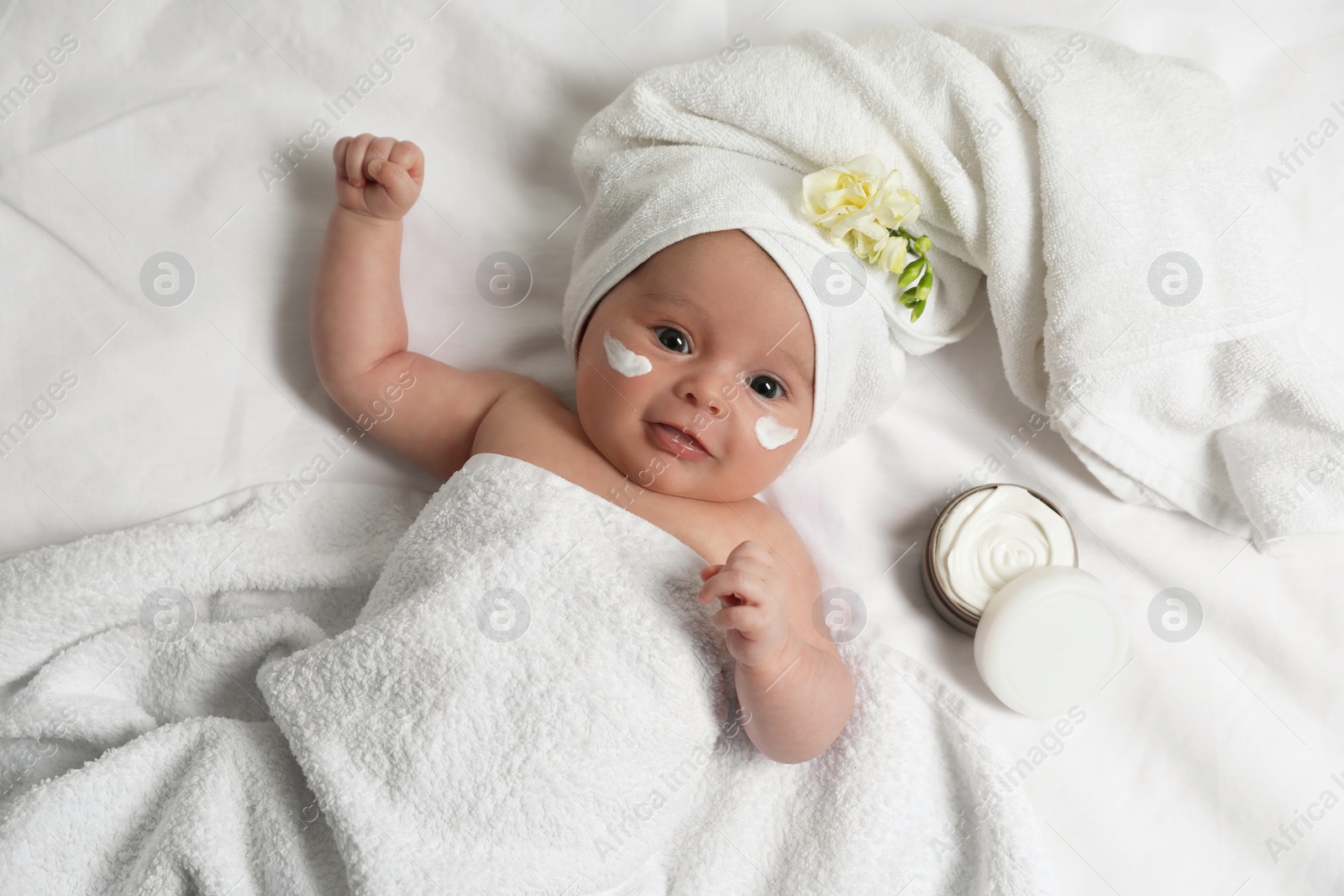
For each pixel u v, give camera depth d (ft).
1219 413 5.02
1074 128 4.78
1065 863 5.03
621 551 4.55
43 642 4.67
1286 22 5.54
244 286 5.22
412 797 4.12
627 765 4.31
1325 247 5.44
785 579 4.64
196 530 4.87
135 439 5.10
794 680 4.42
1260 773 5.12
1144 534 5.36
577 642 4.34
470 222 5.44
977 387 5.50
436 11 5.33
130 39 5.26
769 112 4.72
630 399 4.58
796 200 4.62
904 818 4.88
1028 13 5.49
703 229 4.48
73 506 5.02
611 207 4.85
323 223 5.28
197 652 4.68
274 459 5.23
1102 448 5.10
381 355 5.04
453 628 4.27
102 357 5.12
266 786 4.26
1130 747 5.20
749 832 4.91
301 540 5.14
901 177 4.81
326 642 4.38
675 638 4.47
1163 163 4.79
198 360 5.18
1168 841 5.08
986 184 4.80
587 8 5.40
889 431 5.50
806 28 5.45
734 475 4.68
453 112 5.42
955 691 5.10
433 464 5.23
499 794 4.15
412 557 4.63
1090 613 4.97
